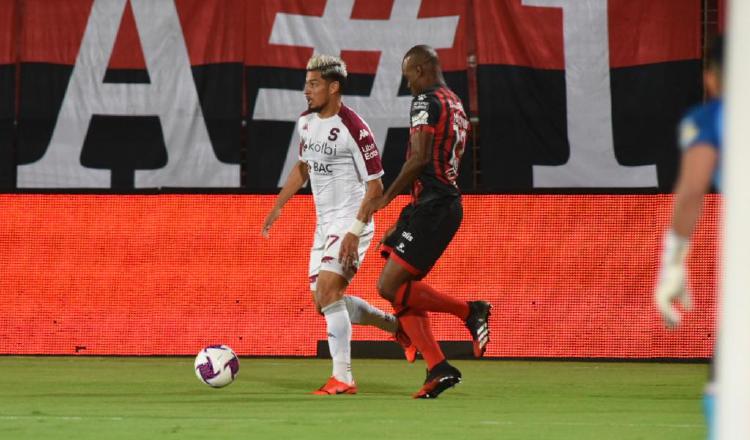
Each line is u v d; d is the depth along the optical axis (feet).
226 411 61.67
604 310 101.60
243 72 115.85
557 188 102.89
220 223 104.94
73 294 104.99
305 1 115.44
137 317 104.42
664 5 112.27
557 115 113.29
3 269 105.60
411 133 67.21
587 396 72.54
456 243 103.30
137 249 105.09
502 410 63.05
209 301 104.22
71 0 116.47
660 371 93.20
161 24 116.37
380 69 114.62
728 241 20.01
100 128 116.16
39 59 116.57
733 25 19.93
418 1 114.42
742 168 19.81
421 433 52.26
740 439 19.65
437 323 103.65
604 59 112.88
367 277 102.78
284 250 104.22
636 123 112.78
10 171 116.06
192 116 115.85
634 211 101.91
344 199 72.38
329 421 56.70
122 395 71.87
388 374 89.51
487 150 113.50
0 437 50.44
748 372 19.63
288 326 103.55
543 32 113.29
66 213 105.81
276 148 115.65
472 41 114.52
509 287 102.63
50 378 84.43
